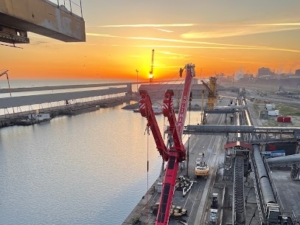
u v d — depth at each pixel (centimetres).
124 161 6700
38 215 4141
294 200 3956
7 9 924
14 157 7094
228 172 4772
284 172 5072
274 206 2706
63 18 1299
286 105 14038
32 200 4638
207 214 3641
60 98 16388
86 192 4903
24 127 11056
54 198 4691
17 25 1093
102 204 4428
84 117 13725
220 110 11088
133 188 5047
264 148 5481
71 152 7506
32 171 6050
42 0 1129
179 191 4328
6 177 5719
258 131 5669
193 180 4794
